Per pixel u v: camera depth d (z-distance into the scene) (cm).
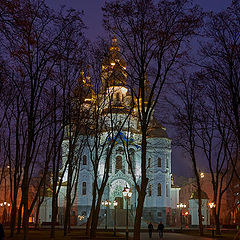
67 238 4012
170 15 2941
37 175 7219
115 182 8994
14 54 2034
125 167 8975
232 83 3247
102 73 4319
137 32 2980
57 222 8094
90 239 3966
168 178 9294
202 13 2944
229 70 3281
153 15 2956
